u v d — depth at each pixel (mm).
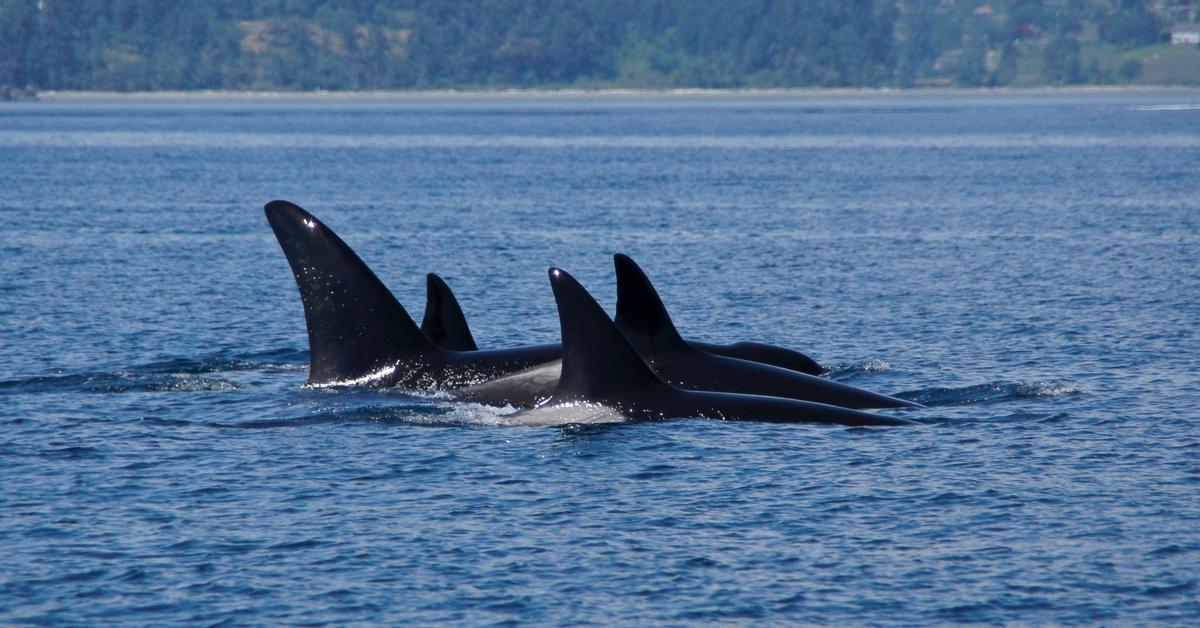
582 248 181375
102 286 138750
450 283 144375
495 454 67688
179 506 59656
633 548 54375
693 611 48438
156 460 67062
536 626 47281
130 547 54531
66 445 69938
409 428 72938
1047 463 65812
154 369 92625
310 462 66562
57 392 84062
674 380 77750
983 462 66000
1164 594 49406
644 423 72500
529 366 82062
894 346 103750
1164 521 56906
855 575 51469
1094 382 87188
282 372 92375
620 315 80625
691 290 138875
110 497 60938
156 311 121875
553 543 54938
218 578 51375
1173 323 112875
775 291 137875
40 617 47938
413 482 63188
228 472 64875
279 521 57625
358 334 82625
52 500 60438
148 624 47438
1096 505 59125
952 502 59688
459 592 50125
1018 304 126188
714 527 56719
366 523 57406
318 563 52844
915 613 48156
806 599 49406
